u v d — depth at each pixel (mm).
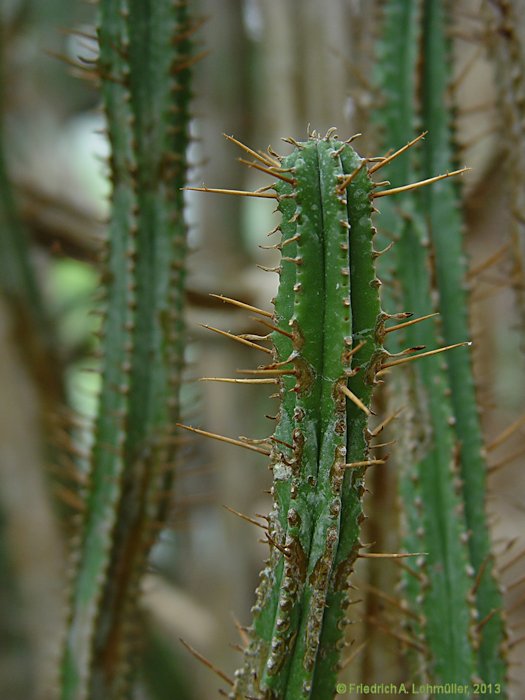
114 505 545
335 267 400
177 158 542
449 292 527
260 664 413
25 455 752
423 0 537
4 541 765
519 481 966
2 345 746
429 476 514
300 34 780
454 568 504
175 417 546
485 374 791
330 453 404
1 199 742
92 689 552
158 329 543
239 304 410
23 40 1078
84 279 1101
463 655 497
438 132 538
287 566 406
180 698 835
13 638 768
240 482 863
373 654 546
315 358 403
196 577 926
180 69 539
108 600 551
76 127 1220
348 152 406
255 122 911
